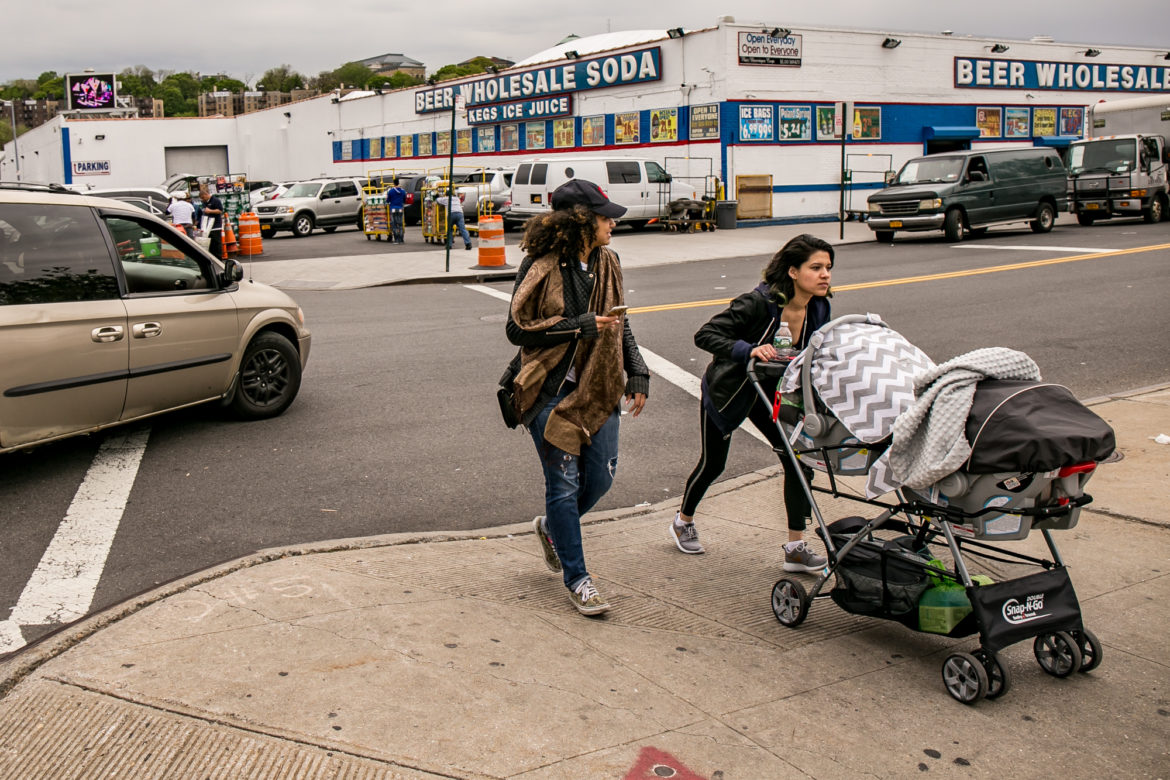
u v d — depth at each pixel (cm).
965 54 3294
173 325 686
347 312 1394
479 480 645
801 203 3031
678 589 473
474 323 1267
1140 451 668
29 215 609
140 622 411
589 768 316
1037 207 2394
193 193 3222
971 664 359
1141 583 466
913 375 388
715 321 452
